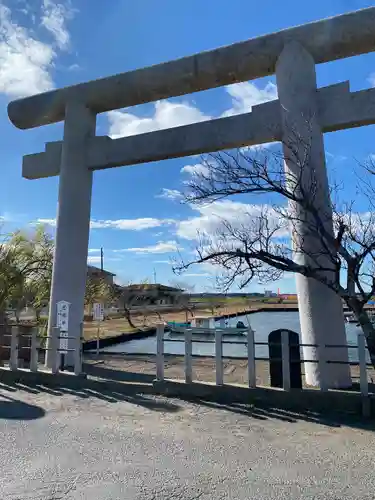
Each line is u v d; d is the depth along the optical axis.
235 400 7.13
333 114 8.26
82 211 10.45
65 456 4.70
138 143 10.03
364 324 6.70
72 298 10.09
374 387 7.36
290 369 7.12
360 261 6.64
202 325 28.30
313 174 7.73
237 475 4.21
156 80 9.98
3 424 5.93
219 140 9.22
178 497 3.71
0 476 4.15
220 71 9.44
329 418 6.20
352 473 4.27
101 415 6.42
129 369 9.73
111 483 4.00
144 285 39.72
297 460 4.62
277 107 8.79
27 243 14.91
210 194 7.59
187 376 7.55
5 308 14.80
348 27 8.29
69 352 10.01
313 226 7.07
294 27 8.82
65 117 10.88
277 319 40.62
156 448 4.98
